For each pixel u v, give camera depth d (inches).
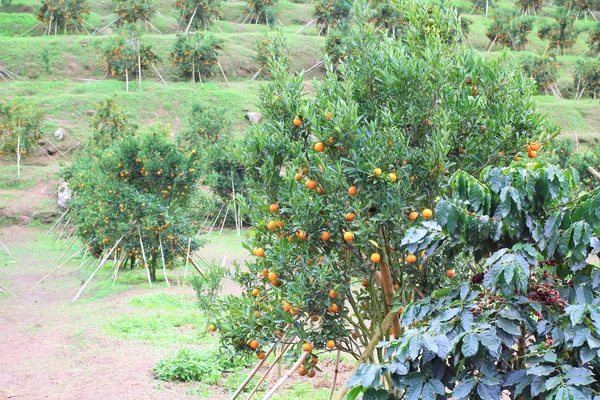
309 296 190.4
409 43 221.6
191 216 681.0
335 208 182.2
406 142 190.1
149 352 362.0
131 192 594.6
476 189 146.6
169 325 426.9
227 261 691.4
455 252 162.4
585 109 1439.5
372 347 194.1
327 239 186.4
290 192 187.0
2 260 780.0
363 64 203.6
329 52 1481.3
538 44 1856.5
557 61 1708.9
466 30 1610.5
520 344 155.7
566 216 142.1
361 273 191.0
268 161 187.8
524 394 134.4
